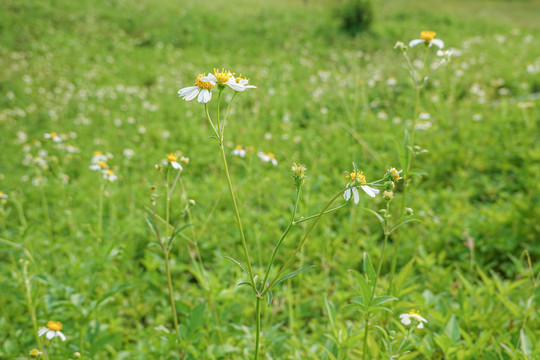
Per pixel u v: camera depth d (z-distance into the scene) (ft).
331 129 20.12
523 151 15.19
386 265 11.43
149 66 40.27
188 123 25.32
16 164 21.84
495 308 8.00
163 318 9.96
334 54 41.24
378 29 49.24
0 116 28.14
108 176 11.33
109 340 7.80
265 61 40.45
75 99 31.65
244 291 10.17
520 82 24.43
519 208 11.61
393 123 19.92
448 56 7.05
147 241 13.43
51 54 42.19
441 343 6.62
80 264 10.63
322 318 9.55
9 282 10.71
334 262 11.15
